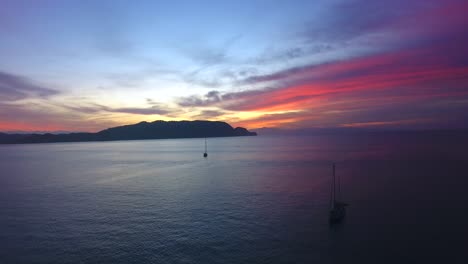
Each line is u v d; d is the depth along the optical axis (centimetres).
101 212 5772
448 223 4616
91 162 16700
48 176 11019
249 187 7919
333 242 4056
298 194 6875
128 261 3697
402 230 4388
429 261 3481
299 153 19400
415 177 8712
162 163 15462
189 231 4641
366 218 4959
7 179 10331
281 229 4597
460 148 18750
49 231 4753
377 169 10656
